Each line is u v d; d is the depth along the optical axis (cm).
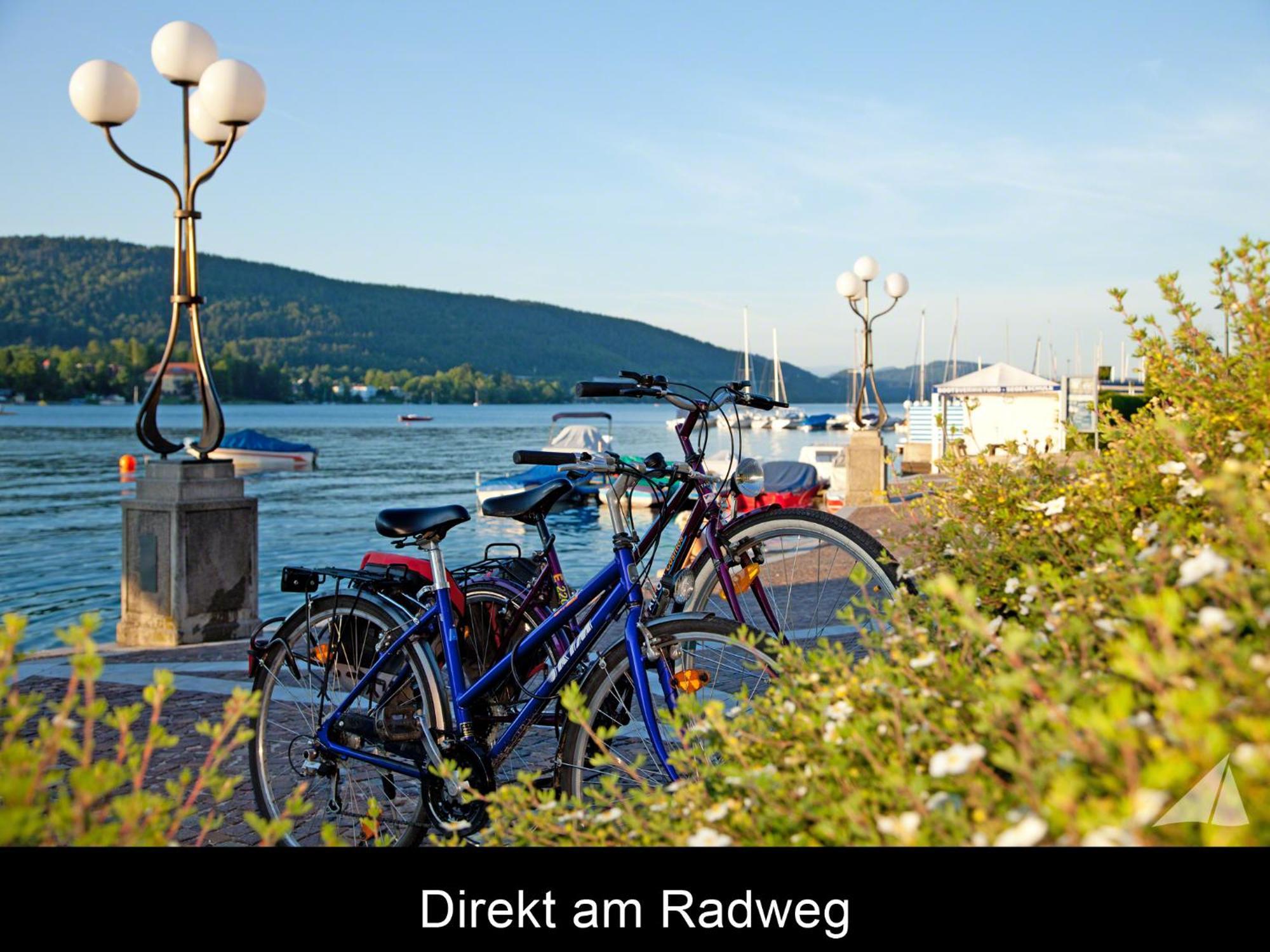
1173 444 256
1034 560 264
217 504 686
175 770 408
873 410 10900
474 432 10262
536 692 318
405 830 318
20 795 147
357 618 343
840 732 168
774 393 9969
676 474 329
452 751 311
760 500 2377
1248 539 164
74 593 1888
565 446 3997
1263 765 114
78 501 3412
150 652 645
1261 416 255
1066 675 157
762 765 185
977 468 311
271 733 379
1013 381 2944
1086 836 119
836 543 323
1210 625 140
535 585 346
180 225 705
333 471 5056
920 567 286
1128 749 121
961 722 167
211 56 708
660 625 282
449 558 2119
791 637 344
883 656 196
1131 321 309
